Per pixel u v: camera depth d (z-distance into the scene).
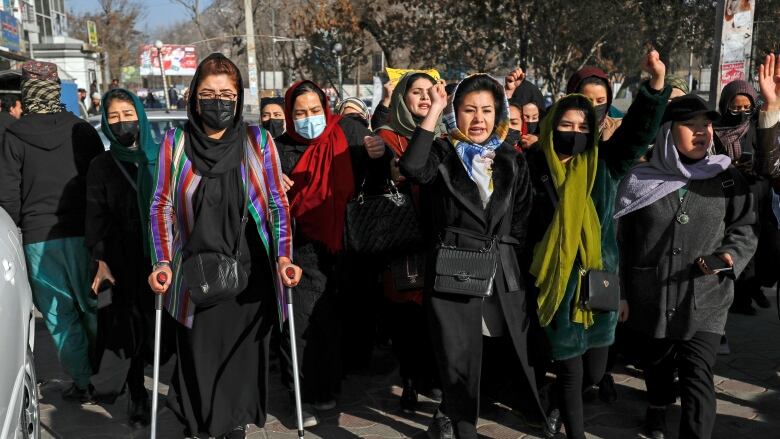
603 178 3.27
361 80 46.78
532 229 3.33
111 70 53.97
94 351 4.19
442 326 3.22
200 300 3.08
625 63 19.23
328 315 3.99
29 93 3.98
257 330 3.37
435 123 3.09
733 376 4.56
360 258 4.01
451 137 3.27
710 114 3.20
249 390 3.39
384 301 4.14
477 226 3.19
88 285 4.10
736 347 5.08
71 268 4.04
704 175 3.31
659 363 3.57
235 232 3.21
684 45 18.39
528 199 3.27
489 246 3.19
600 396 4.23
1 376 2.45
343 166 3.94
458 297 3.21
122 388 3.92
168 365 4.93
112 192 3.77
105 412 4.18
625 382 4.51
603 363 3.42
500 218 3.18
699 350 3.29
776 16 16.33
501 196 3.17
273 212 3.29
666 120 3.38
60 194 3.99
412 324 3.99
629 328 3.53
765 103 3.51
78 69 27.77
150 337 3.89
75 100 16.62
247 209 3.21
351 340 4.41
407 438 3.82
